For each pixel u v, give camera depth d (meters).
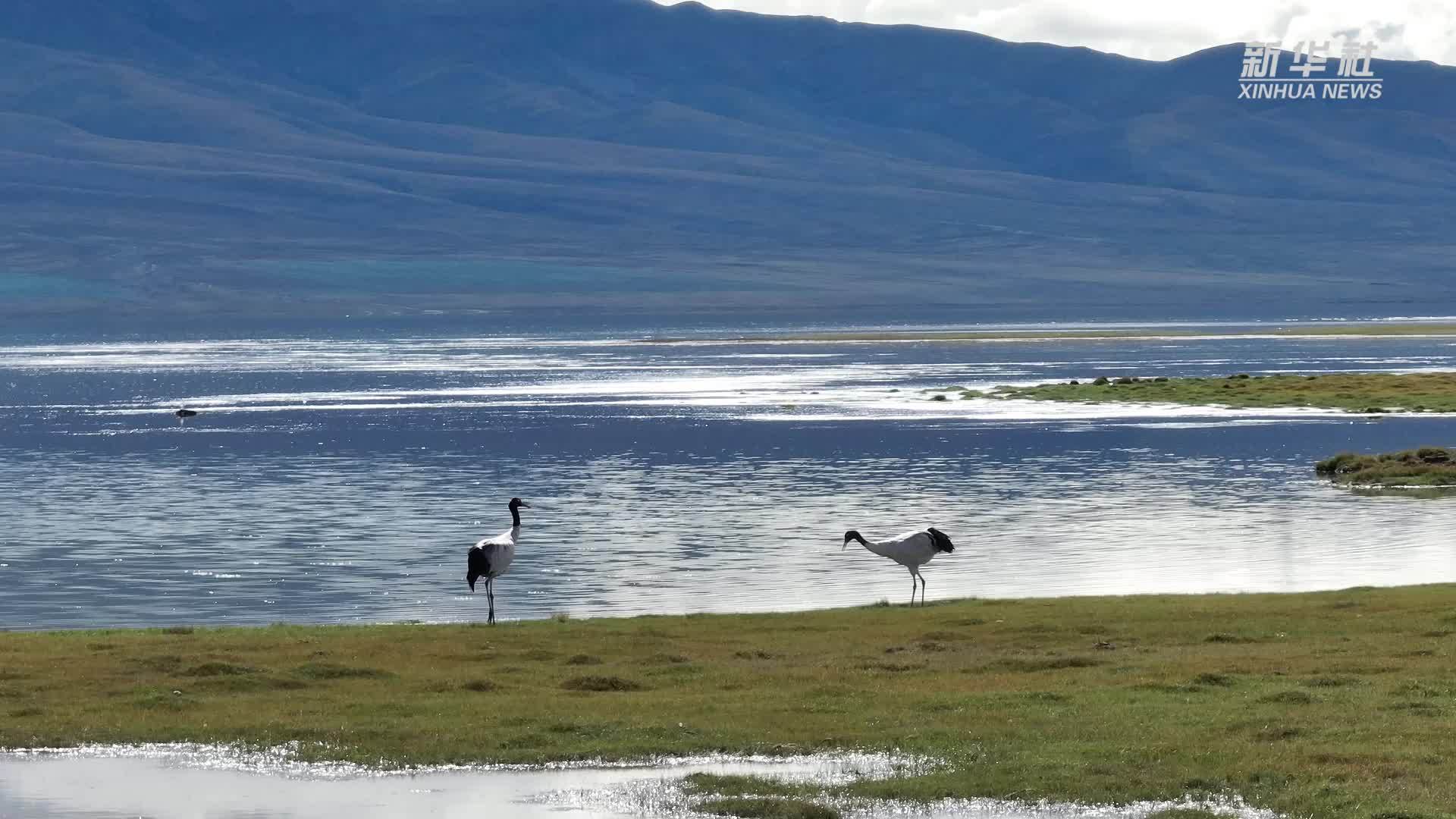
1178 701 24.83
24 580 47.31
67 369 167.62
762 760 22.25
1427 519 54.91
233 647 31.42
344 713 25.09
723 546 51.84
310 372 156.50
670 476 72.00
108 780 21.61
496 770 21.94
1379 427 87.19
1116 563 46.91
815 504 61.78
